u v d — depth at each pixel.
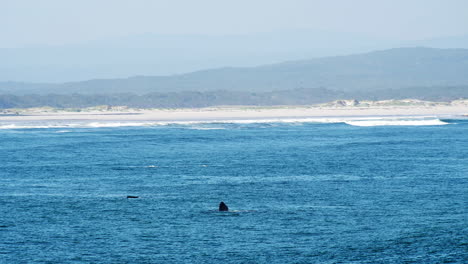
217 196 184.38
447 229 141.88
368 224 147.12
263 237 137.00
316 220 151.62
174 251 127.75
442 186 197.62
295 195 185.25
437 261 121.31
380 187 197.50
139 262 121.38
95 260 122.75
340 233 139.75
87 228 145.50
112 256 125.00
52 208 167.38
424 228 142.88
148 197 183.12
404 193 186.25
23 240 136.00
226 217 155.50
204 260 122.38
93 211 163.38
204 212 161.38
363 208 165.00
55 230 144.00
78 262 121.62
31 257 124.56
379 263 120.25
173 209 165.25
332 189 195.00
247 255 125.00
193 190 195.12
